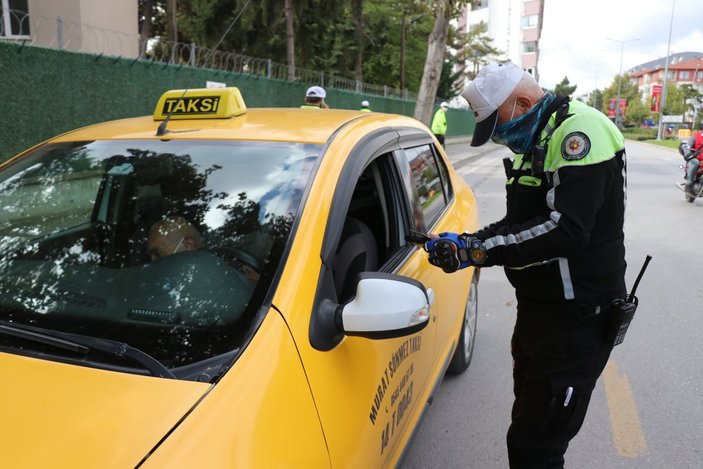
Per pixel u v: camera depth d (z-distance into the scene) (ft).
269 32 72.64
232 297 5.41
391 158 8.46
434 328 8.76
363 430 5.72
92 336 5.30
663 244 25.12
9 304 5.85
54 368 4.82
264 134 7.13
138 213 6.57
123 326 5.38
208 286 5.59
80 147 7.60
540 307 7.05
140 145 7.32
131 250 6.35
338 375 5.41
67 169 7.28
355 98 64.95
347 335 5.41
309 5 69.87
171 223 6.31
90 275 6.15
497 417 11.08
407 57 118.01
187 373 4.72
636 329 15.43
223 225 6.08
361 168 6.83
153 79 30.68
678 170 62.44
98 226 6.73
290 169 6.45
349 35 94.99
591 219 6.23
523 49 212.43
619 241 6.83
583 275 6.72
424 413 8.31
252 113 8.36
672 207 35.42
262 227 5.92
